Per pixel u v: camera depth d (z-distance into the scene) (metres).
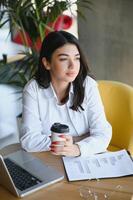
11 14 2.41
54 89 1.63
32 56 2.54
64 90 1.63
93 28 2.93
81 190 1.15
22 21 2.45
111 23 2.75
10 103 3.44
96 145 1.47
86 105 1.65
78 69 1.53
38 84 1.65
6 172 1.08
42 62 1.60
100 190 1.15
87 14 2.90
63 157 1.39
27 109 1.64
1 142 2.97
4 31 3.39
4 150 1.51
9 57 3.34
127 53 2.73
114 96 1.89
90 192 1.13
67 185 1.19
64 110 1.65
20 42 3.28
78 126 1.67
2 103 3.48
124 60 2.78
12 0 2.38
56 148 1.30
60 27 2.64
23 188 1.17
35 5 2.38
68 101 1.64
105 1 2.72
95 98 1.66
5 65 3.32
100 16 2.82
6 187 1.17
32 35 2.50
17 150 1.51
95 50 3.00
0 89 3.49
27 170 1.29
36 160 1.38
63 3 2.44
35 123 1.62
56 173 1.26
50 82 1.64
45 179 1.22
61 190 1.16
